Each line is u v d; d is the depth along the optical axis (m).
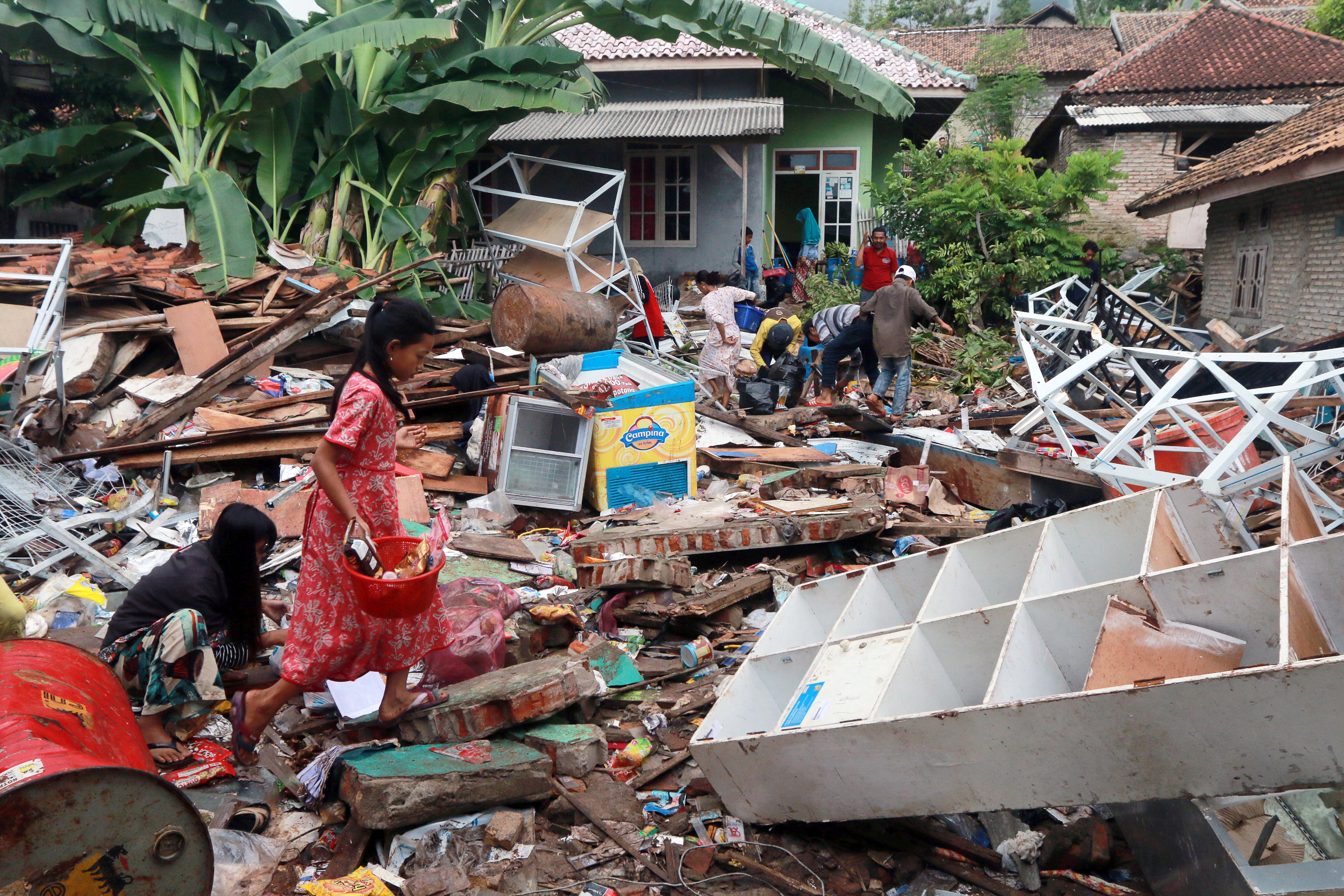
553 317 9.94
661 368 8.59
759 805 3.30
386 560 3.24
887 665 3.37
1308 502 4.00
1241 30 21.53
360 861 3.15
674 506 6.64
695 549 5.76
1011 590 4.13
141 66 11.06
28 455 6.26
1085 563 4.06
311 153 12.34
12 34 10.56
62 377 6.70
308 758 3.66
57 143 11.08
